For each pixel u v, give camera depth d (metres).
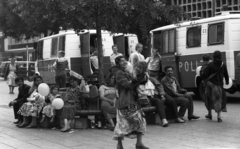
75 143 9.10
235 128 10.59
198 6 22.28
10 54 61.81
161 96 11.15
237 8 20.31
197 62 17.41
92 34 20.38
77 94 10.84
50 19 12.11
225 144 8.74
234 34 16.09
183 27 18.08
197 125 11.14
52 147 8.72
